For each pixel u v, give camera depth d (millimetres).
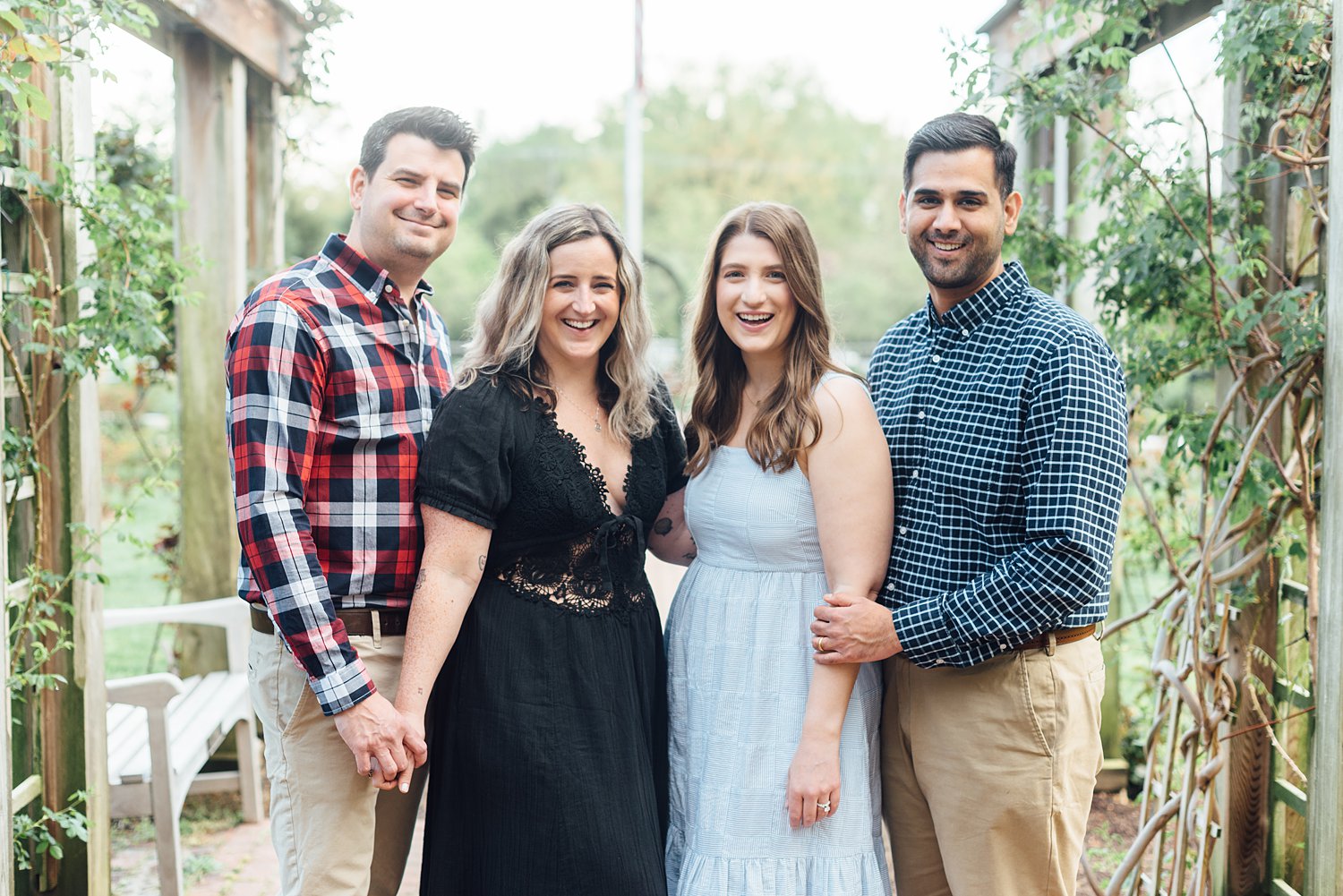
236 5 3400
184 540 3650
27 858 2441
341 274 2039
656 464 2074
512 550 1941
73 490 2518
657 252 20484
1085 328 1868
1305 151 2268
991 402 1897
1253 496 2363
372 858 2051
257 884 3012
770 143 21203
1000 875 1922
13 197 2391
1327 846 2041
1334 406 2031
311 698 1958
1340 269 2018
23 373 2445
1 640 2092
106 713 2635
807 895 1914
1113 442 1826
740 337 1950
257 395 1879
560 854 1878
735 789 1926
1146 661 3752
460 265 19250
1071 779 1914
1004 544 1893
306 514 1949
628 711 1965
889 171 21484
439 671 1950
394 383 2023
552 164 20672
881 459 1924
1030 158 3512
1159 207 2664
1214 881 2611
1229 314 2408
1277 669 2482
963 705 1921
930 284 1989
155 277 2781
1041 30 2848
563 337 1967
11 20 1930
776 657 1941
